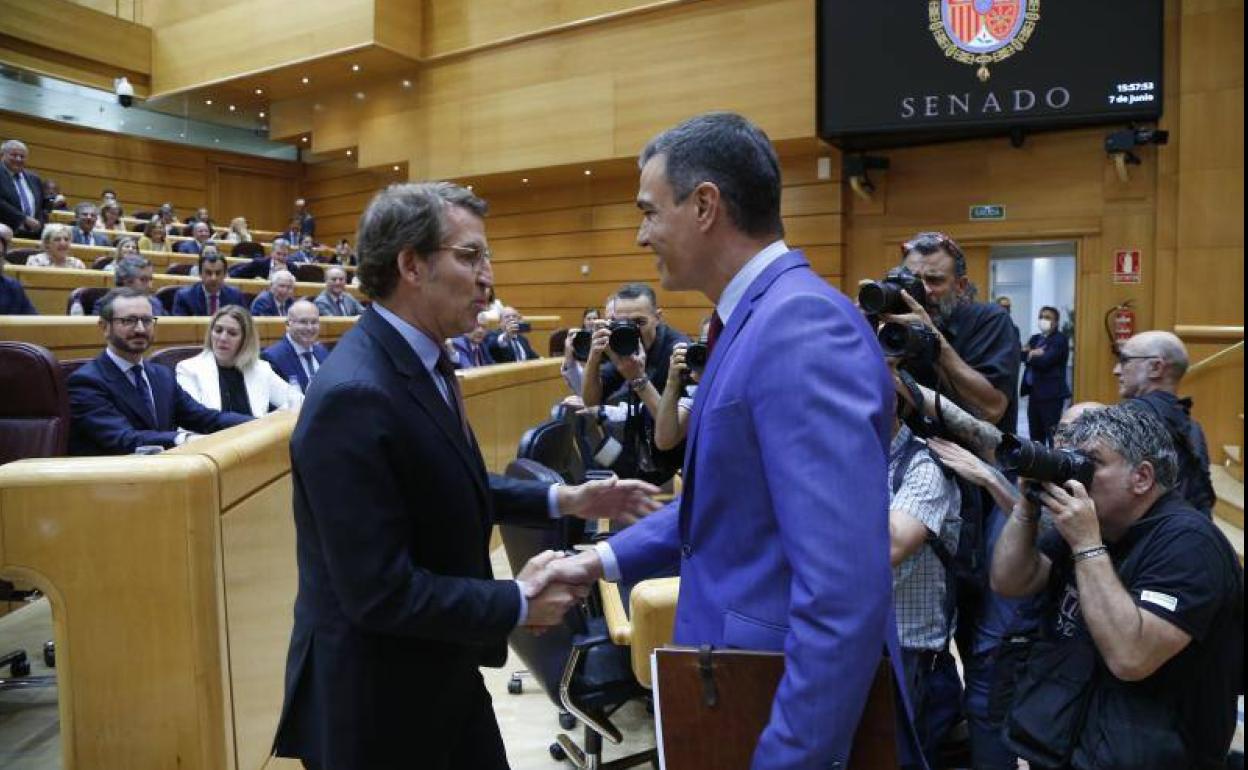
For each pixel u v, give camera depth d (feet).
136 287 16.07
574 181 33.94
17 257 20.10
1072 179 24.58
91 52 40.01
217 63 39.11
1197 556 4.52
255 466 5.73
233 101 42.60
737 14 27.32
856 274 27.48
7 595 8.06
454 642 3.85
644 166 3.64
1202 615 4.43
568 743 7.43
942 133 24.48
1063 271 26.09
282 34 36.40
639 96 29.32
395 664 3.92
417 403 3.87
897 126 23.85
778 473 2.92
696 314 31.40
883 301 5.96
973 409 6.61
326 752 3.85
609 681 6.49
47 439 8.54
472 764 4.59
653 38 28.94
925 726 6.26
